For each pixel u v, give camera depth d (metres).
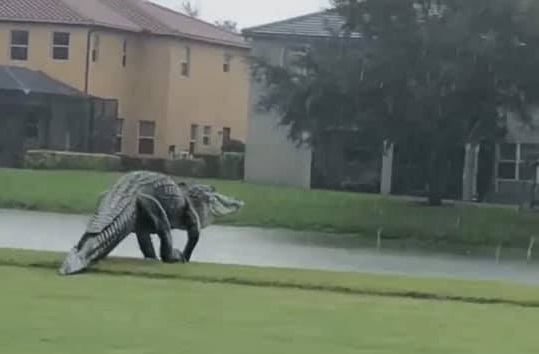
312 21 91.25
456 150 73.06
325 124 67.25
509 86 66.00
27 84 97.50
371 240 61.47
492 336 24.30
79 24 102.62
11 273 31.66
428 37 63.31
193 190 36.06
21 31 103.75
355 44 67.88
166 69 108.81
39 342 21.53
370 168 89.75
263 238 58.19
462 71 63.34
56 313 24.86
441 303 29.39
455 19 63.34
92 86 103.75
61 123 98.88
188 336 22.72
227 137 118.19
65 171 88.44
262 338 22.86
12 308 25.39
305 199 74.38
